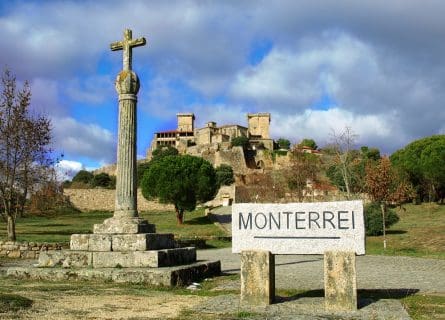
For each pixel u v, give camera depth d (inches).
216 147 4411.9
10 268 514.0
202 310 320.5
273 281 353.4
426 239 1202.0
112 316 296.2
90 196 2856.8
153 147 5024.6
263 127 5315.0
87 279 476.4
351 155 1636.3
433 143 2363.4
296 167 2233.0
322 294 402.9
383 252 1007.6
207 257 880.3
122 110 568.7
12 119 938.7
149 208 2805.1
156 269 478.3
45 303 336.2
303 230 338.3
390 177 1385.3
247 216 351.9
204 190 1861.5
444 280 534.3
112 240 527.2
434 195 2393.0
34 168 984.9
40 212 1089.4
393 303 350.6
